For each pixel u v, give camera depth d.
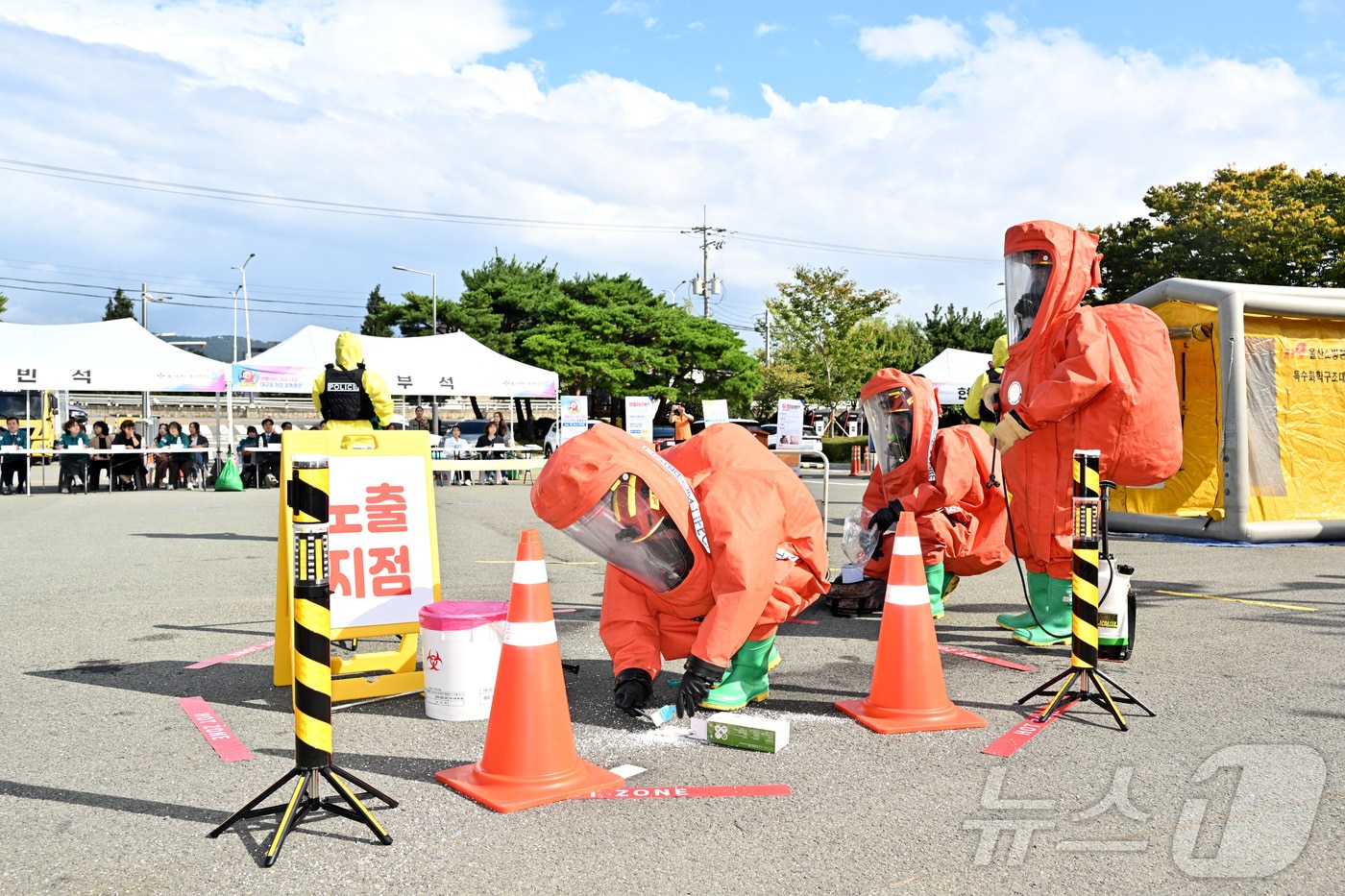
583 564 10.11
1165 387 5.98
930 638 4.57
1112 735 4.34
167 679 5.44
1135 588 8.42
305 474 3.23
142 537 12.72
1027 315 6.28
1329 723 4.48
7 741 4.33
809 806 3.54
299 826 3.37
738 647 4.23
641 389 41.56
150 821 3.43
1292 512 11.95
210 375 22.45
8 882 2.94
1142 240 27.72
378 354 24.19
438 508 17.28
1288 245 25.70
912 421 7.10
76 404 43.19
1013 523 6.37
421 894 2.86
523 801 3.53
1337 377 12.16
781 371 43.53
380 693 5.05
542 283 49.50
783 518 4.42
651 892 2.86
